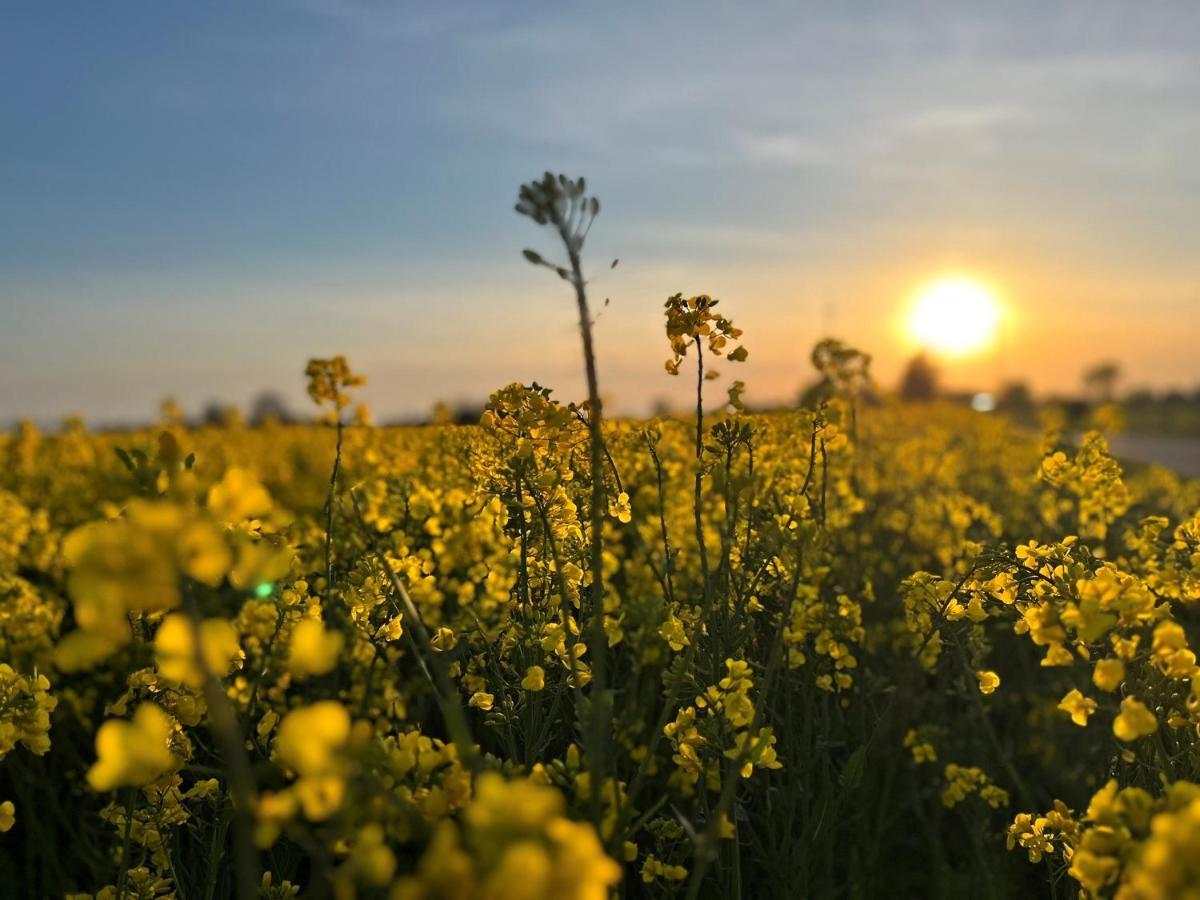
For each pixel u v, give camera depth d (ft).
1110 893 5.59
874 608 15.76
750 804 11.36
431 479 16.94
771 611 11.04
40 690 7.41
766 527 10.60
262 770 4.71
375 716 11.26
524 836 3.32
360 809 4.08
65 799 14.16
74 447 36.83
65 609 18.21
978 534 18.98
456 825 5.02
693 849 8.07
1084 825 7.45
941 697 14.48
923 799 14.74
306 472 34.53
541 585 9.98
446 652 9.86
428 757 5.07
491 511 13.16
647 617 7.69
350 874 3.70
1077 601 6.37
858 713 12.44
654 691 10.88
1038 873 12.65
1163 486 28.91
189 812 8.29
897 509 21.99
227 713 3.86
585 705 6.11
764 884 10.93
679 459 17.35
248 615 8.59
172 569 3.66
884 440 28.43
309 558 14.07
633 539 15.99
